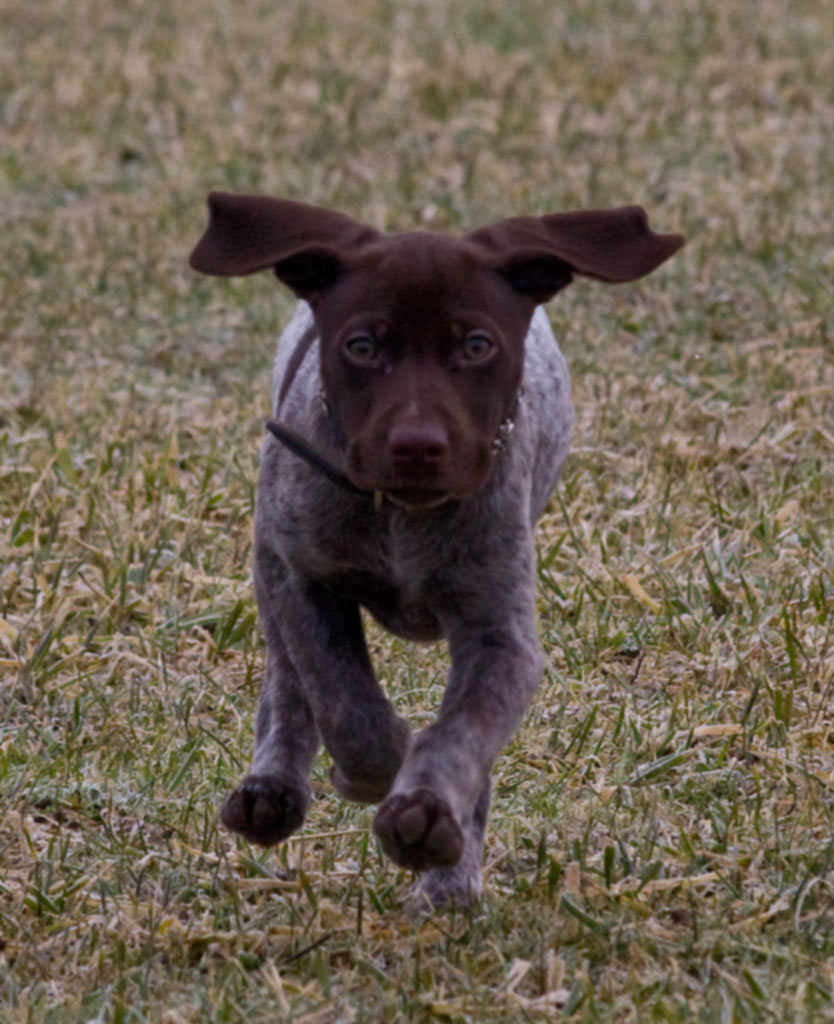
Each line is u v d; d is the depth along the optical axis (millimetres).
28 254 18922
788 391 14844
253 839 7684
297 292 7648
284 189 20984
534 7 29125
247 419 14617
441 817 6754
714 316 16781
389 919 7910
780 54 25906
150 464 13531
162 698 10172
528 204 20203
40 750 9492
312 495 7668
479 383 7258
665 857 8336
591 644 10742
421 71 25344
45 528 12500
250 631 10984
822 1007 6949
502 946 7484
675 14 28438
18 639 10867
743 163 21391
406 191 20781
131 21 28812
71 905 8000
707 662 10477
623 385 14938
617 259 7531
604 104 23906
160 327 17094
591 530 12203
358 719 7449
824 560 11664
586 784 9156
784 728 9586
